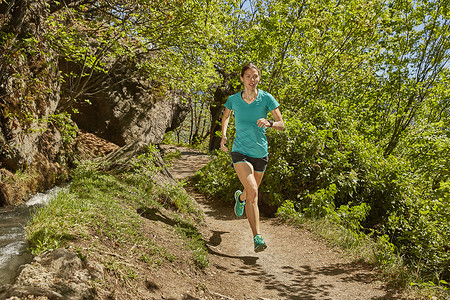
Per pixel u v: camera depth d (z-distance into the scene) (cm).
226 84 1797
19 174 594
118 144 1363
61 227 292
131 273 261
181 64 1103
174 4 797
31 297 183
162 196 525
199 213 559
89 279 220
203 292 297
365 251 472
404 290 355
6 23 554
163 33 914
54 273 211
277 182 727
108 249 283
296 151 762
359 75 1268
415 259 642
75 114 1274
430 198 848
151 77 1171
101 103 1301
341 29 1153
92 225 311
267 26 1116
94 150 1162
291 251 482
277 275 388
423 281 397
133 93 1407
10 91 573
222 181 899
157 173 588
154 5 780
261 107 382
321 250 488
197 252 371
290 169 746
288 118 855
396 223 704
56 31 779
